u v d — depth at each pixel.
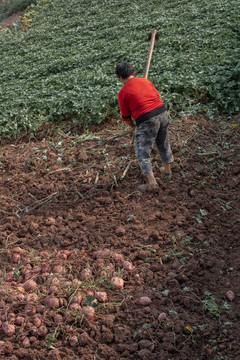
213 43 8.76
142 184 4.95
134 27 11.74
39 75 10.16
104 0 16.31
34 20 16.78
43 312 3.29
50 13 17.00
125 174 5.19
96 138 6.25
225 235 3.89
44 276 3.68
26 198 5.29
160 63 8.04
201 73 7.23
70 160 5.87
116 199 4.79
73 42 12.37
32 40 13.85
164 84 6.99
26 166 6.04
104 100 6.99
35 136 7.18
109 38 11.59
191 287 3.34
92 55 10.09
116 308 3.26
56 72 10.13
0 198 5.37
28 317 3.25
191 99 6.71
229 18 10.06
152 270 3.60
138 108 4.32
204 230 3.98
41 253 4.03
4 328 3.15
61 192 5.21
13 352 3.00
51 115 7.37
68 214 4.72
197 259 3.63
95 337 3.03
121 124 6.56
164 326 3.03
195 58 7.97
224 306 3.13
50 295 3.42
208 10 11.31
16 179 5.79
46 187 5.37
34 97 8.32
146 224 4.22
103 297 3.34
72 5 17.16
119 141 6.01
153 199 4.60
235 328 2.93
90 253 3.95
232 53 7.80
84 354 2.91
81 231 4.31
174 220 4.17
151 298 3.29
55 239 4.26
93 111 6.82
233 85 6.62
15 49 13.48
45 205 5.05
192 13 11.29
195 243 3.81
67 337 3.06
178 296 3.25
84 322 3.15
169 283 3.40
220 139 5.65
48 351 2.98
